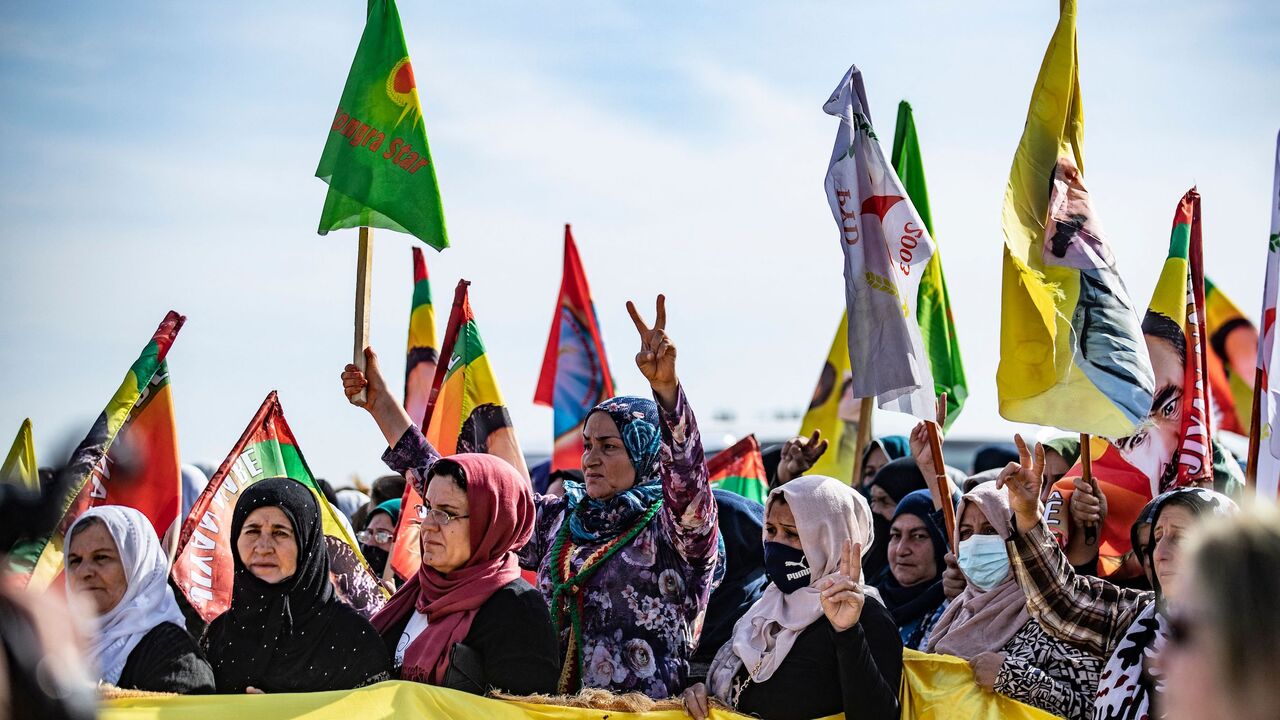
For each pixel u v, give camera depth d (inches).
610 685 253.3
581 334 420.8
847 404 416.5
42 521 136.0
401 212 290.7
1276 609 112.0
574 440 413.7
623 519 263.9
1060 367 265.9
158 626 233.1
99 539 232.4
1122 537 281.6
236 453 282.5
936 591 304.8
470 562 246.1
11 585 114.7
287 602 238.4
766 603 249.4
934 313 382.0
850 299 276.8
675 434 246.1
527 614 241.8
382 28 298.7
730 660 248.8
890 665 233.8
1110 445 292.2
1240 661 112.3
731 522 315.3
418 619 249.3
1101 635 235.9
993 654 245.9
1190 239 290.2
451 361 325.7
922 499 314.5
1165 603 204.2
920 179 373.4
